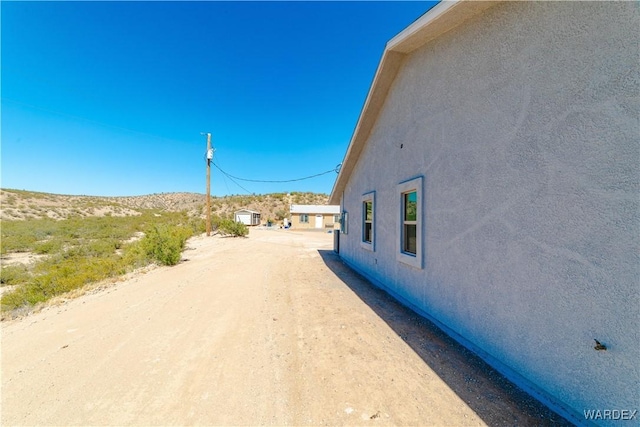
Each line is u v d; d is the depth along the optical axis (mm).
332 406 2562
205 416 2457
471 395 2664
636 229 1957
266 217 58844
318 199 70000
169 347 3824
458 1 3342
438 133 4410
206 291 6684
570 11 2420
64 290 7070
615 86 2094
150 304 5762
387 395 2705
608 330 2107
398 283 5844
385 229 6574
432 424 2309
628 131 2014
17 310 5867
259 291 6637
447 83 4195
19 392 2900
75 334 4375
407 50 5227
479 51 3531
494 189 3250
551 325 2537
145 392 2830
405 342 3832
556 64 2537
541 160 2666
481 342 3430
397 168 5914
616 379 2051
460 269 3846
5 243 16781
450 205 4086
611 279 2092
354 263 9547
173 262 10195
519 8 2949
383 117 6738
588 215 2254
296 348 3725
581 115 2318
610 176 2115
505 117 3107
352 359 3404
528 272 2783
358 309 5242
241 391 2816
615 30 2100
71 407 2625
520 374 2850
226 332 4293
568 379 2377
